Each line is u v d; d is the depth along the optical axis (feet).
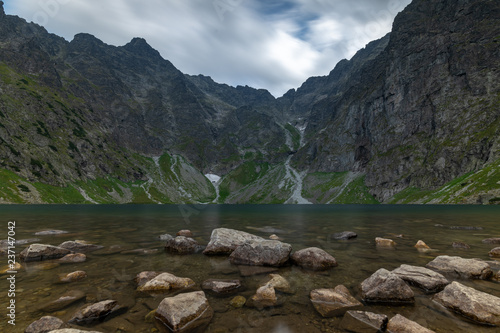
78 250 55.36
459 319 24.88
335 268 42.80
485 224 115.85
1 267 41.63
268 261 44.16
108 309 25.93
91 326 23.07
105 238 73.00
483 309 24.82
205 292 31.71
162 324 23.68
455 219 146.41
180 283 33.60
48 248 48.60
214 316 25.43
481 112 592.19
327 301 28.94
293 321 24.56
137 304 27.96
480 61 654.53
